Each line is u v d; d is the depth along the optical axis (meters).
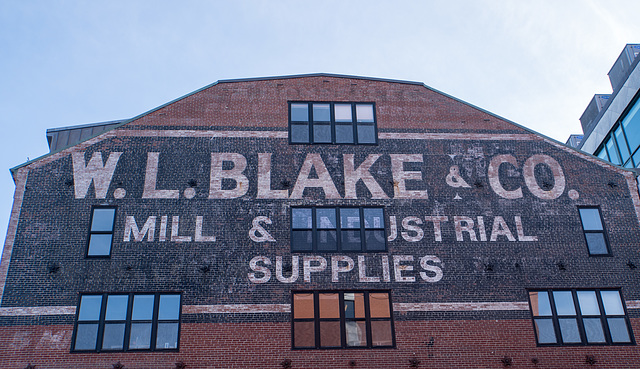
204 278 22.17
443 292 22.59
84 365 20.56
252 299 21.98
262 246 22.88
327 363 21.22
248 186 23.97
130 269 22.09
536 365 21.70
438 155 25.23
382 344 21.78
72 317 21.20
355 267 22.80
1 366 20.33
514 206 24.38
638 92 31.23
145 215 23.08
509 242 23.66
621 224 24.28
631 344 22.25
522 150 25.56
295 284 22.34
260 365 21.00
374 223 23.70
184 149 24.48
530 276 23.11
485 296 22.66
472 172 24.97
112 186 23.47
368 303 22.36
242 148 24.72
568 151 25.59
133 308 21.62
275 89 26.08
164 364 20.80
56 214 22.75
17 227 22.36
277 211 23.58
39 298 21.36
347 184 24.31
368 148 25.17
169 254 22.47
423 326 22.02
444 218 23.94
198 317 21.56
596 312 22.75
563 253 23.59
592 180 25.08
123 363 20.70
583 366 21.80
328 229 23.42
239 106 25.56
